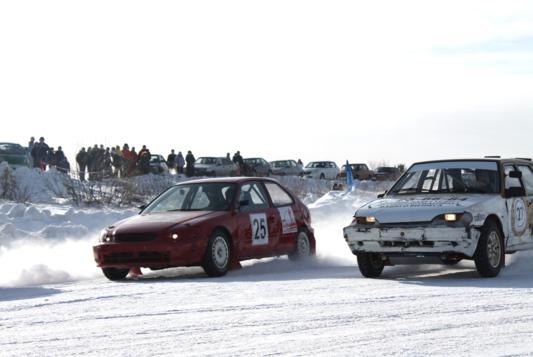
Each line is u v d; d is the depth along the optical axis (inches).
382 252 592.4
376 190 2030.0
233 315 428.5
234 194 704.4
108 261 669.9
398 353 331.3
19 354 346.0
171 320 418.0
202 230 658.2
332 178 3297.2
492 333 368.8
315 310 438.6
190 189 727.1
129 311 451.2
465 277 601.6
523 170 669.3
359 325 393.1
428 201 598.9
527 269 641.6
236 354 335.0
